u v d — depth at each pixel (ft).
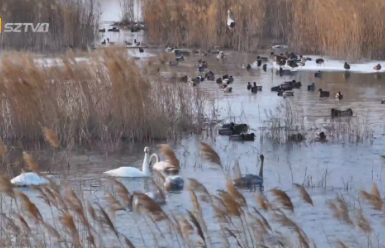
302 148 87.10
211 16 177.27
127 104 90.74
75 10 171.53
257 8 179.42
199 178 73.82
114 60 92.32
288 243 51.01
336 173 76.33
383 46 157.07
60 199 48.91
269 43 184.34
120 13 249.96
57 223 58.08
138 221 59.21
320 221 60.75
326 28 161.99
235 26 178.19
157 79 97.76
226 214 47.39
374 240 56.03
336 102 116.06
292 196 67.97
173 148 86.84
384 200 66.23
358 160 81.61
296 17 169.89
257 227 51.49
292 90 127.13
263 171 76.95
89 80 92.07
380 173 76.28
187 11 179.73
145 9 186.29
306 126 98.37
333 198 67.10
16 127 89.86
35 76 89.30
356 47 156.76
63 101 90.58
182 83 109.19
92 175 74.74
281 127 94.07
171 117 94.79
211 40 178.19
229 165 79.10
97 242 53.01
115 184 47.57
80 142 88.89
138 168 78.59
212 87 129.80
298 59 152.76
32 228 54.24
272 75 144.15
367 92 124.77
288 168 78.07
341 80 137.18
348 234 57.72
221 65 156.25
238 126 94.12
